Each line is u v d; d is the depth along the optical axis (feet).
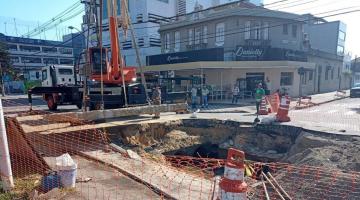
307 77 108.17
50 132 29.09
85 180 18.61
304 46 107.14
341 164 24.16
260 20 92.17
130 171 21.01
